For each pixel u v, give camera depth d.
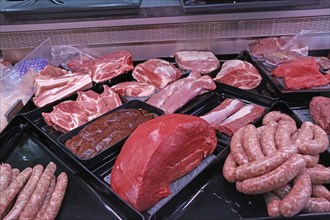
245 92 1.92
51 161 1.51
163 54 2.35
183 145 1.36
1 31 2.10
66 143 1.54
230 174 1.28
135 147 1.34
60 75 2.12
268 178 1.14
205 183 1.39
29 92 2.01
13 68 2.07
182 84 1.97
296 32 2.28
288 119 1.57
